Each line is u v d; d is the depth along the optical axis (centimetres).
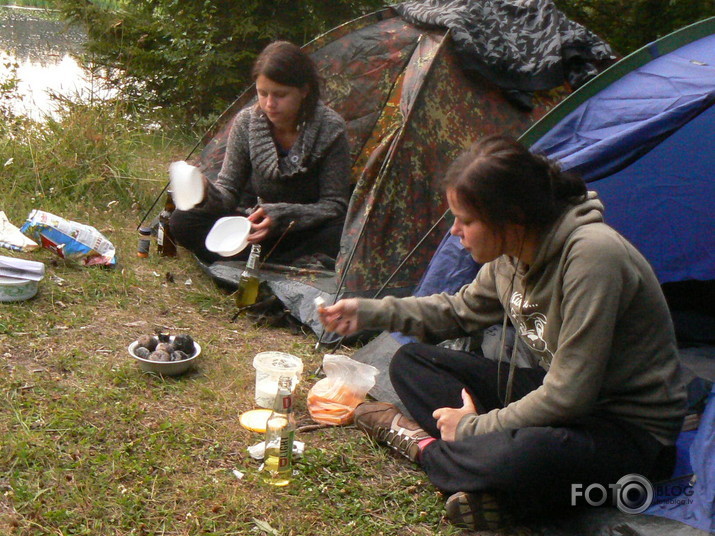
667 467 233
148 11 787
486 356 315
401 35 453
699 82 299
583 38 429
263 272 392
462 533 231
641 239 367
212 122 741
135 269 407
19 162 490
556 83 418
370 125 470
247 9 741
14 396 270
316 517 232
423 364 266
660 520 224
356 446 272
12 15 1445
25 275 344
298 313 367
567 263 215
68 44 1148
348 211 375
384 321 263
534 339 238
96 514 219
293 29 755
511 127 410
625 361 220
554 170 220
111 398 279
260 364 295
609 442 221
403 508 241
